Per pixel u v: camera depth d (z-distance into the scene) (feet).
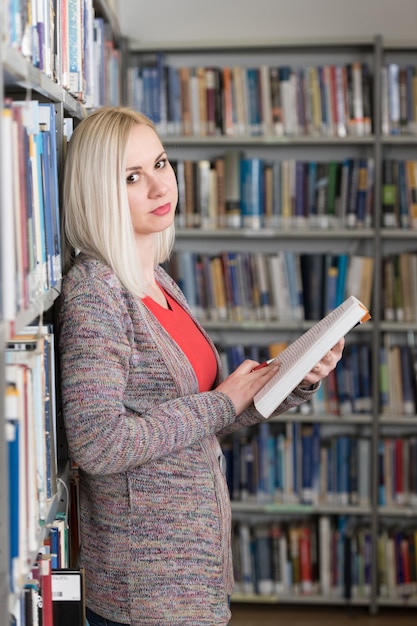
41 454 4.46
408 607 11.91
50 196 4.89
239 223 11.66
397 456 11.64
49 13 5.01
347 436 11.84
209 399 5.13
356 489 11.69
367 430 12.25
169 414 4.94
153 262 5.80
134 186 5.28
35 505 4.22
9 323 3.62
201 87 11.57
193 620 5.08
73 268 5.14
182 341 5.52
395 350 11.64
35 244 4.33
